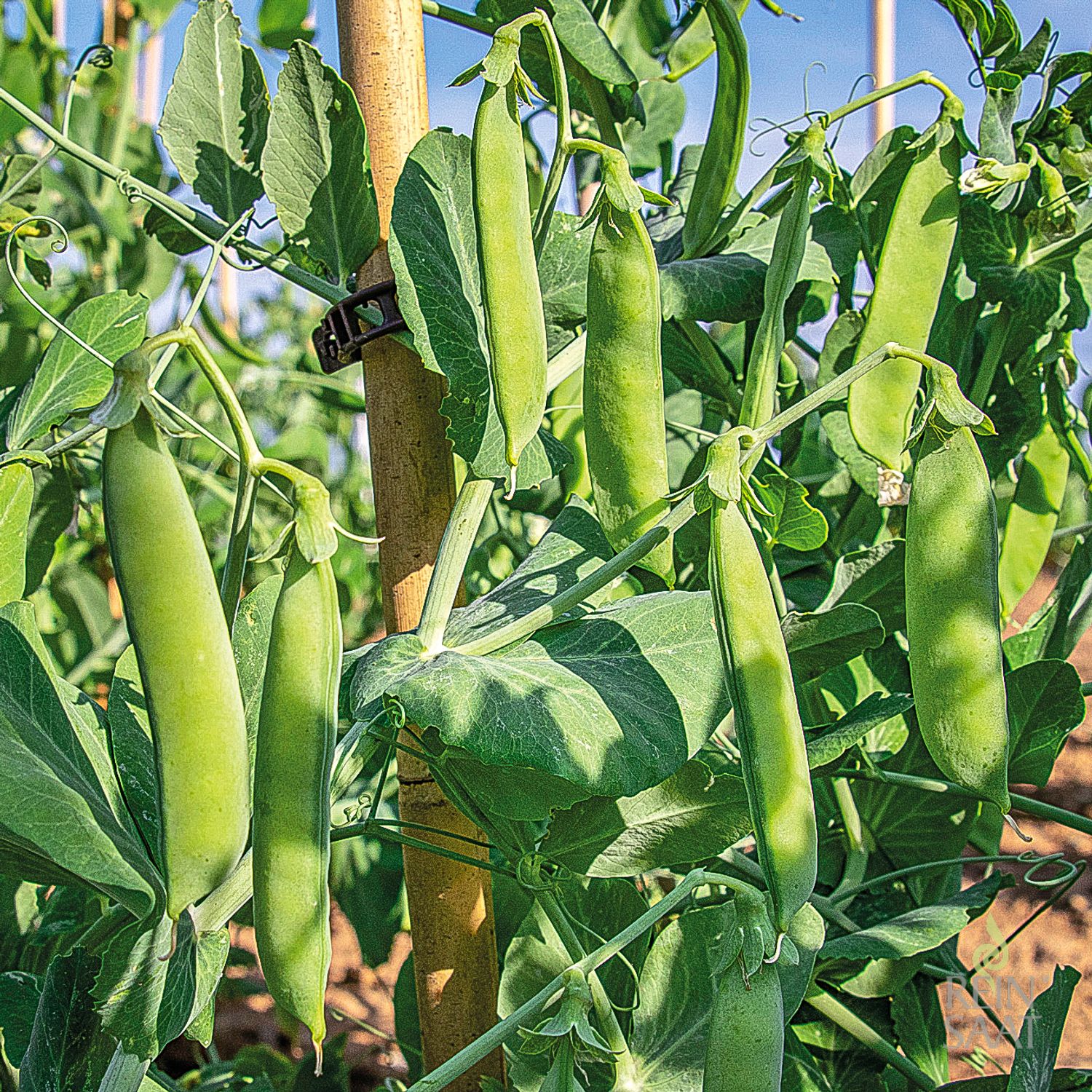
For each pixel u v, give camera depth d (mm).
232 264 1323
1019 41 1399
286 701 787
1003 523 1881
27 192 1820
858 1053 1587
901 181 1589
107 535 743
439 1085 974
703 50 1902
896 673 1675
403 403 1279
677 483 2057
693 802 1165
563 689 1034
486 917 1361
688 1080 1134
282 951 800
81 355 1519
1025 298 1505
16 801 912
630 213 1001
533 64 1601
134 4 2666
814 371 1912
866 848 1643
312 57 1220
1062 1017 1328
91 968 1157
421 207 1154
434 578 1152
